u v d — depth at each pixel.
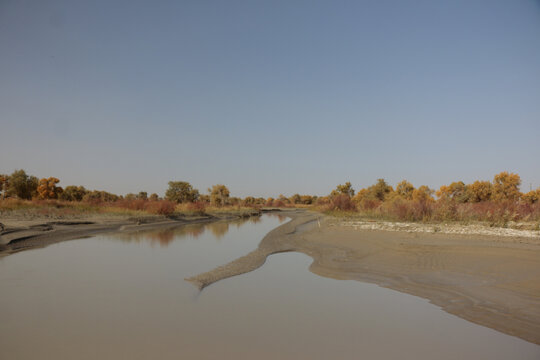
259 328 6.39
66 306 7.50
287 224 27.48
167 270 11.04
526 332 5.86
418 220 22.83
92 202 36.22
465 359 5.12
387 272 10.28
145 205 32.22
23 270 10.85
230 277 10.28
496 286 8.08
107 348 5.49
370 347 5.57
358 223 22.17
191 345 5.64
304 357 5.22
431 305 7.51
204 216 35.53
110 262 12.23
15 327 6.30
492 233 15.53
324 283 9.58
